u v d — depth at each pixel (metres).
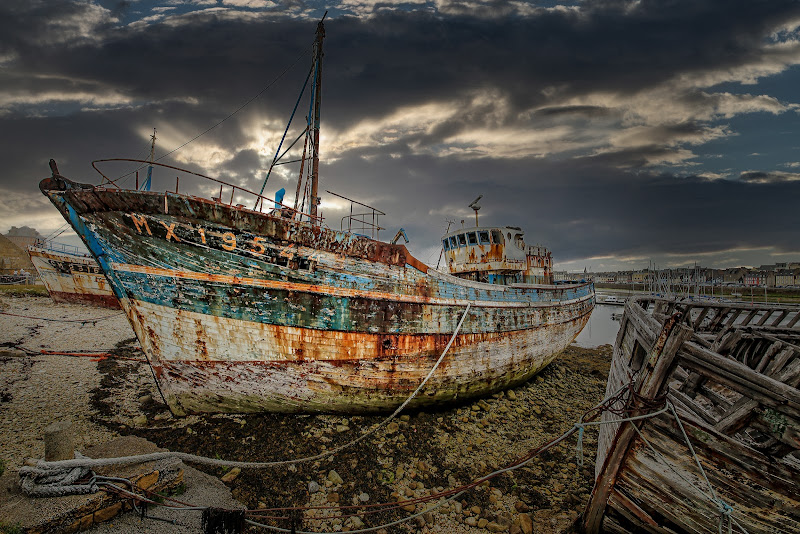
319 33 12.80
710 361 5.00
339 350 9.44
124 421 9.03
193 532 5.45
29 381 11.00
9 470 6.41
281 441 8.71
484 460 9.21
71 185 8.21
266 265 8.73
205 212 8.23
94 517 5.10
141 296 8.51
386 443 9.29
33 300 25.11
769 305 9.99
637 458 5.58
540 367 15.88
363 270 9.64
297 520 6.46
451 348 11.04
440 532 6.77
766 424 4.83
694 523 5.39
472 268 16.94
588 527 6.46
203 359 8.88
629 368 7.41
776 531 4.90
